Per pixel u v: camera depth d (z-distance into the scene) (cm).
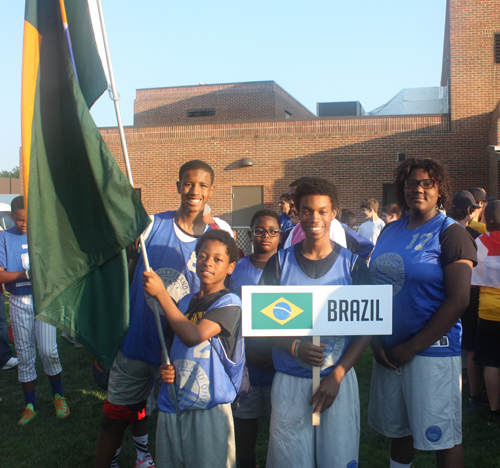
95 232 224
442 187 246
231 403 234
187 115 2591
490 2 1428
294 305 212
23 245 410
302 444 214
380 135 1466
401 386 239
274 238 299
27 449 339
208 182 266
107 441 265
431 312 231
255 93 2489
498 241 354
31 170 213
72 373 508
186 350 223
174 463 223
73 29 226
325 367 217
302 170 1512
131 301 262
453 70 1437
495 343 362
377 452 329
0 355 516
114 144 1612
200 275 232
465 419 377
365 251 353
